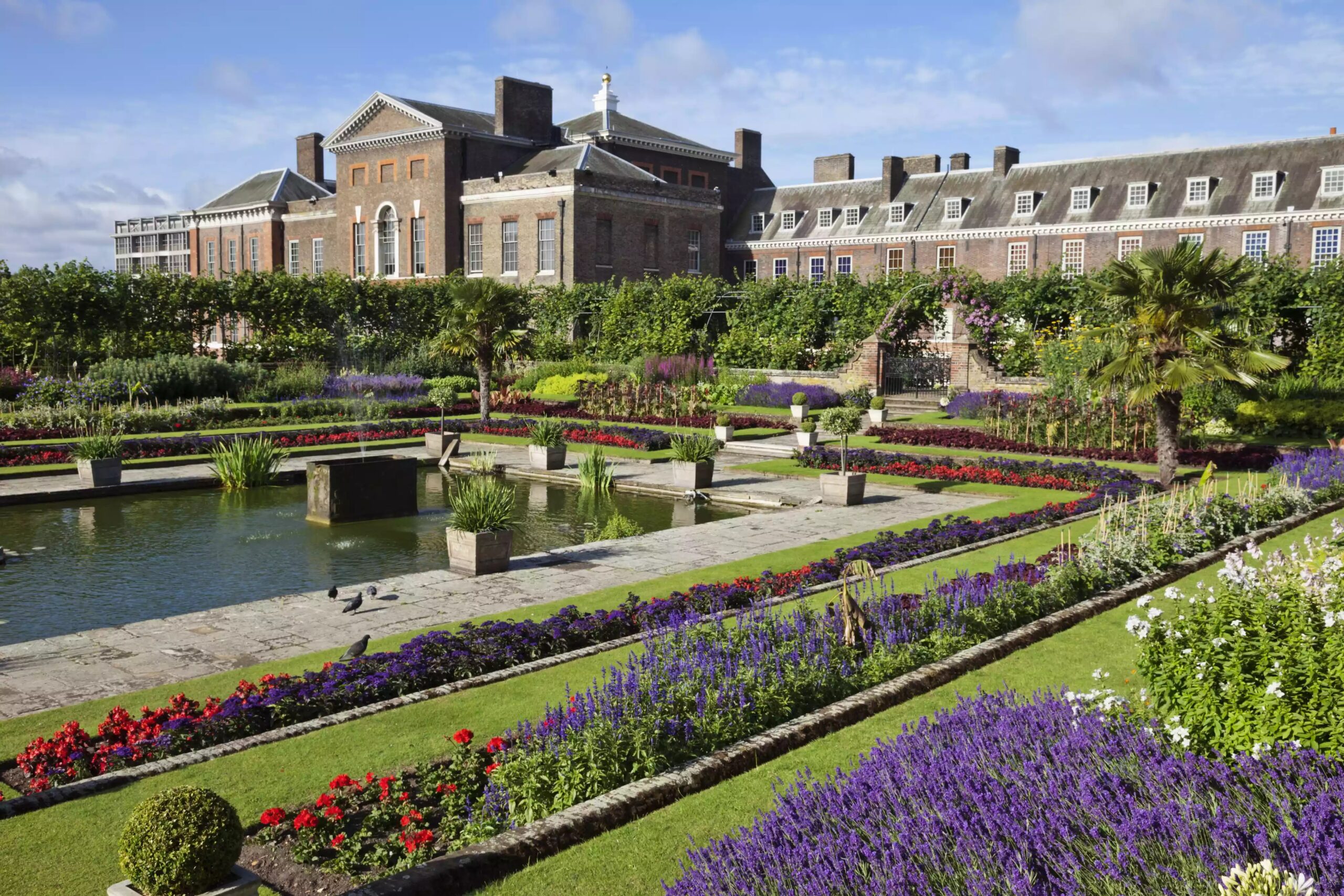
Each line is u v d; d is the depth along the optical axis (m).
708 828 4.71
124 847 3.91
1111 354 16.41
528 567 11.53
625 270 47.66
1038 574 9.12
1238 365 15.00
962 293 32.16
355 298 38.50
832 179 56.72
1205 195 42.31
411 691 7.01
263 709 6.41
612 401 30.12
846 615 7.14
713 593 9.16
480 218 48.66
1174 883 3.12
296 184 60.59
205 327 35.38
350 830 5.05
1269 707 4.50
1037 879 3.30
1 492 16.16
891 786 3.99
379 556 12.56
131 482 17.45
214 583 11.19
